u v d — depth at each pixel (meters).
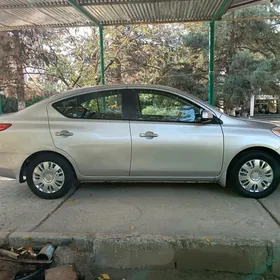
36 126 4.33
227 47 13.36
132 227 3.52
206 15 7.29
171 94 4.39
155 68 14.62
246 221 3.63
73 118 4.38
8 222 3.71
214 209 4.00
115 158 4.29
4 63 14.27
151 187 4.93
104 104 4.41
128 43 14.37
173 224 3.58
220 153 4.24
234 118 4.41
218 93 13.59
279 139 4.22
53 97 4.51
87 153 4.30
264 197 4.38
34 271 3.06
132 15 7.25
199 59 13.91
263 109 14.91
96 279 3.00
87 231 3.44
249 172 4.33
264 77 12.37
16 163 4.34
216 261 3.14
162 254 3.18
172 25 14.59
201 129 4.25
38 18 7.47
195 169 4.30
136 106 4.38
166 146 4.23
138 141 4.24
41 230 3.48
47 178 4.43
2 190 4.99
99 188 4.93
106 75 14.38
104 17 7.39
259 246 3.10
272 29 12.67
